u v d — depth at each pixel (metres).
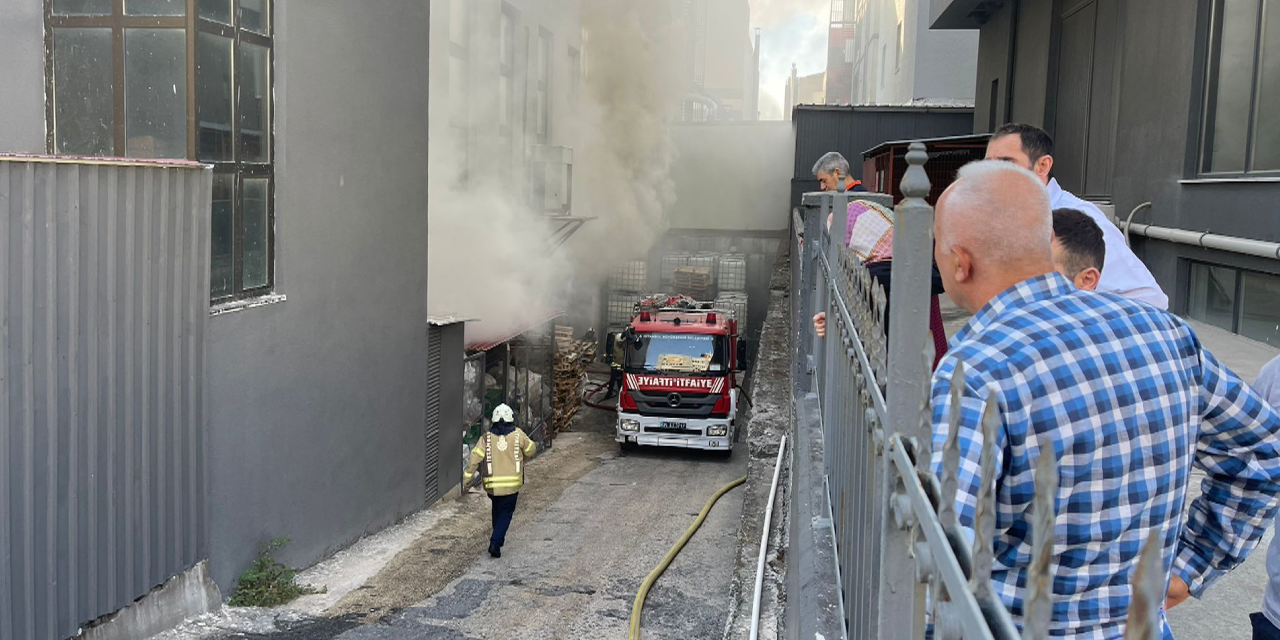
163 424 7.63
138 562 7.38
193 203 7.91
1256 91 8.86
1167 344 1.59
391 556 10.78
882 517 1.32
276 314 9.39
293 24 9.54
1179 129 10.28
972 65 30.23
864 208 3.68
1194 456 1.76
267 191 9.41
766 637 4.34
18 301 6.11
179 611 7.95
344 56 10.51
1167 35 10.66
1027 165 3.12
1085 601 1.51
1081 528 1.49
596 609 8.90
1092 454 1.48
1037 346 1.50
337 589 9.46
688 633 8.29
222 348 8.52
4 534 6.05
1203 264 10.02
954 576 0.86
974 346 1.53
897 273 1.29
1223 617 3.38
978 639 0.77
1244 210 8.87
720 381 19.03
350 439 11.03
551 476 16.58
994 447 0.87
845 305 2.44
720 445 18.97
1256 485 1.78
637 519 13.01
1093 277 2.23
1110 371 1.50
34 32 8.37
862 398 1.80
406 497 12.69
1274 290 8.52
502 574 10.10
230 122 8.83
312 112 9.95
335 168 10.45
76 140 8.46
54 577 6.47
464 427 15.38
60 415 6.50
